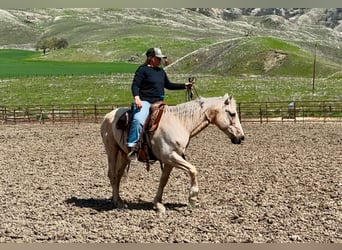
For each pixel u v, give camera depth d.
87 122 41.78
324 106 41.78
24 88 67.69
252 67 89.50
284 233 9.38
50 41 190.12
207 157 19.59
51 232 9.59
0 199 12.69
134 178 15.40
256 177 15.09
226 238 9.12
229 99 11.07
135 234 9.41
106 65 122.75
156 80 11.16
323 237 9.16
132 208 11.66
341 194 12.44
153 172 16.34
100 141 26.12
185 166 10.77
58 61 138.88
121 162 11.80
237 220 10.23
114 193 11.86
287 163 17.66
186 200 12.35
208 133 29.69
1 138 28.67
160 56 11.16
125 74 87.88
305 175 15.15
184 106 11.01
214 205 11.66
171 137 10.73
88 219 10.59
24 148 23.66
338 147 22.08
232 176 15.34
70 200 12.55
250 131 30.83
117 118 11.58
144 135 10.95
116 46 159.00
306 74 84.06
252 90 60.03
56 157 20.34
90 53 151.38
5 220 10.57
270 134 28.61
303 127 32.91
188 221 10.22
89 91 63.06
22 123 42.31
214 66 93.62
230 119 11.02
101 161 19.05
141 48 153.12
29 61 134.88
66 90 64.75
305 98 53.34
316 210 11.01
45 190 13.87
